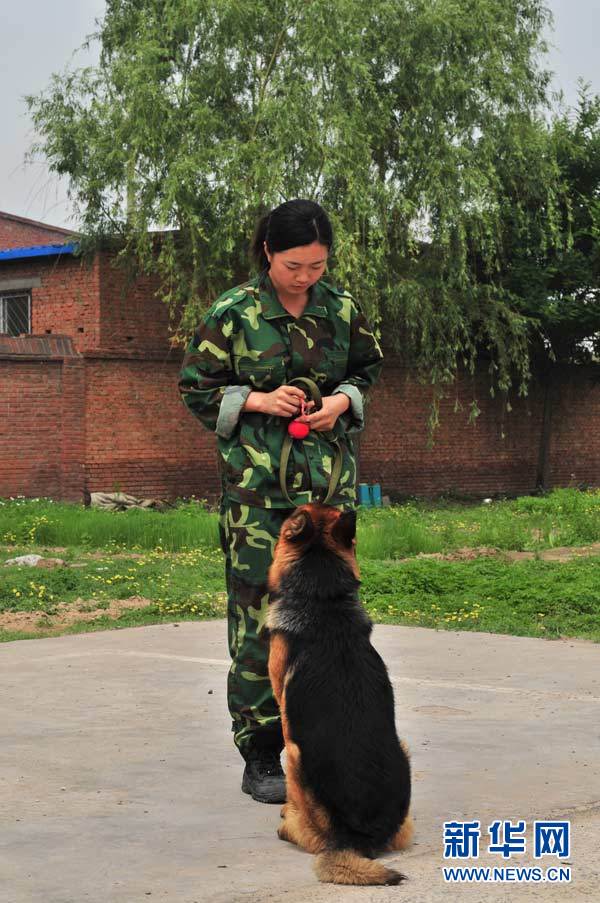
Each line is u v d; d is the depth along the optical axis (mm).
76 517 18312
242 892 3508
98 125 21703
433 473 28578
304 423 4418
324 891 3498
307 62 20938
